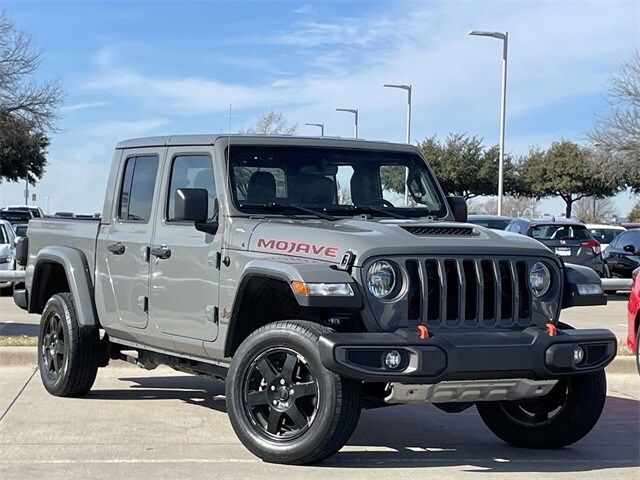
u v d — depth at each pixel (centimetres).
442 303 662
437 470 676
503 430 768
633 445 777
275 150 777
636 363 1120
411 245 662
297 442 654
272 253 689
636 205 7331
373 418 883
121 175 862
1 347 1115
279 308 729
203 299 741
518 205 7556
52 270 959
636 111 4984
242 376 674
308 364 644
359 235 666
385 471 668
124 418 840
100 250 873
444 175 5850
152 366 879
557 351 665
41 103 5334
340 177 792
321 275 635
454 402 693
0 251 2050
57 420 825
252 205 746
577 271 727
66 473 650
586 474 673
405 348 629
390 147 825
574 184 6100
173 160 802
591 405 725
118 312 845
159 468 664
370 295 646
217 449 723
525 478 658
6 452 709
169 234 784
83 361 899
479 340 649
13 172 6606
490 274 682
